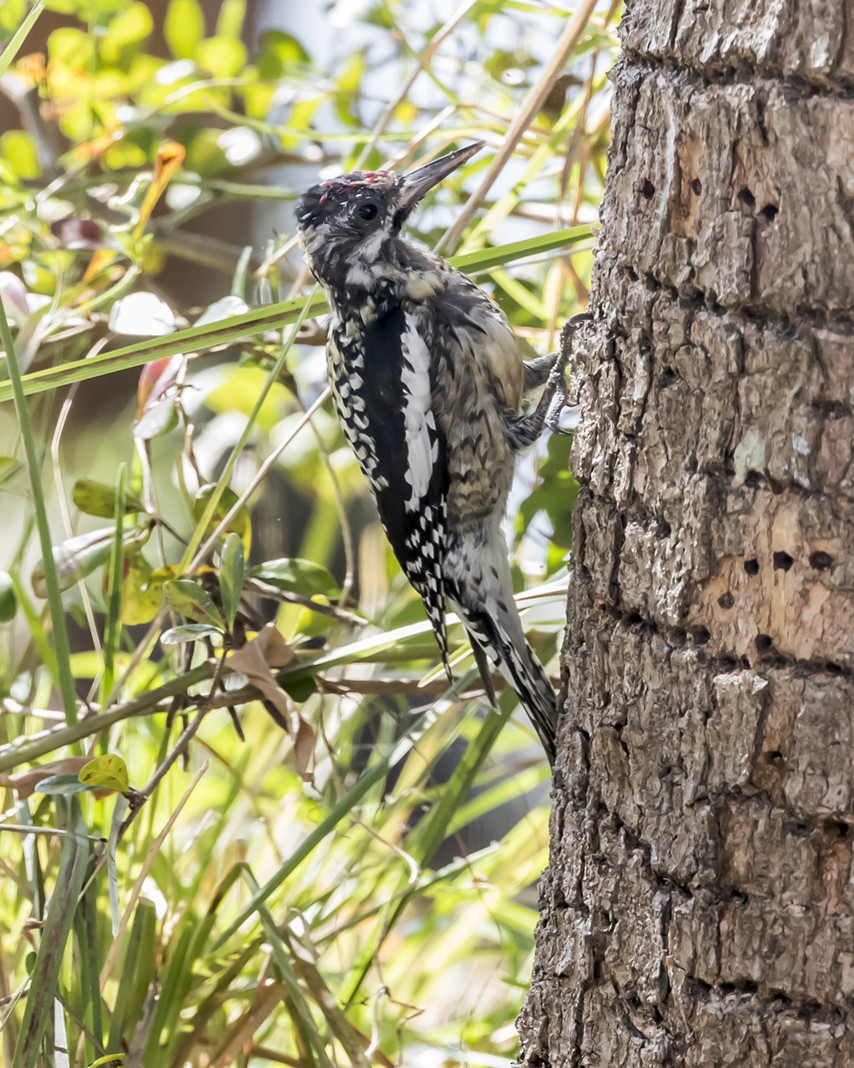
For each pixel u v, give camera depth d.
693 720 1.91
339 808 2.00
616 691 1.93
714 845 1.91
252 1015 2.01
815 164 1.88
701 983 1.91
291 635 2.08
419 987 2.11
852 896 1.89
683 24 1.90
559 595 2.03
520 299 2.10
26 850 2.01
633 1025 1.92
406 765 2.09
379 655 2.06
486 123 2.11
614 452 1.93
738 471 1.90
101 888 2.02
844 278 1.89
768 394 1.89
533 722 2.03
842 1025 1.90
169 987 2.01
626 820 1.92
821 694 1.89
